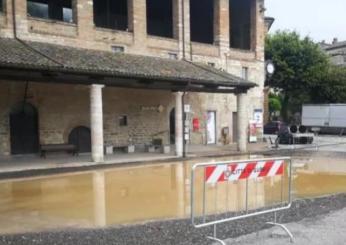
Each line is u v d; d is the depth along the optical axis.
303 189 13.00
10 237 7.64
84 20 23.25
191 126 28.41
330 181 14.55
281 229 7.84
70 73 17.61
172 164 19.19
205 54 29.41
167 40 27.28
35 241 7.32
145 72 20.31
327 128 47.09
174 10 28.16
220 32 30.28
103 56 21.66
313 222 8.37
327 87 50.62
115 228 8.26
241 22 34.19
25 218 9.54
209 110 29.52
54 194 12.34
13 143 20.88
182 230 7.90
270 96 56.81
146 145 25.41
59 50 20.44
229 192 12.23
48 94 21.77
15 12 20.62
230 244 6.94
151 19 31.75
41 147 20.91
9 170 16.30
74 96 22.75
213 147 27.19
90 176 15.64
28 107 21.30
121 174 16.14
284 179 14.81
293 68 50.75
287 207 8.62
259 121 32.25
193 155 22.33
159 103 26.69
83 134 23.16
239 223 8.36
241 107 25.38
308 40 51.84
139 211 10.17
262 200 11.09
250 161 7.66
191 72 23.59
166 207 10.59
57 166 17.42
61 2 25.98
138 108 25.58
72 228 8.48
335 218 8.71
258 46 32.81
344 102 50.94
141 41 25.83
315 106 48.09
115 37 24.67
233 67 31.17
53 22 22.05
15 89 20.66
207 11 33.56
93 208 10.55
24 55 17.59
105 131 24.03
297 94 52.81
